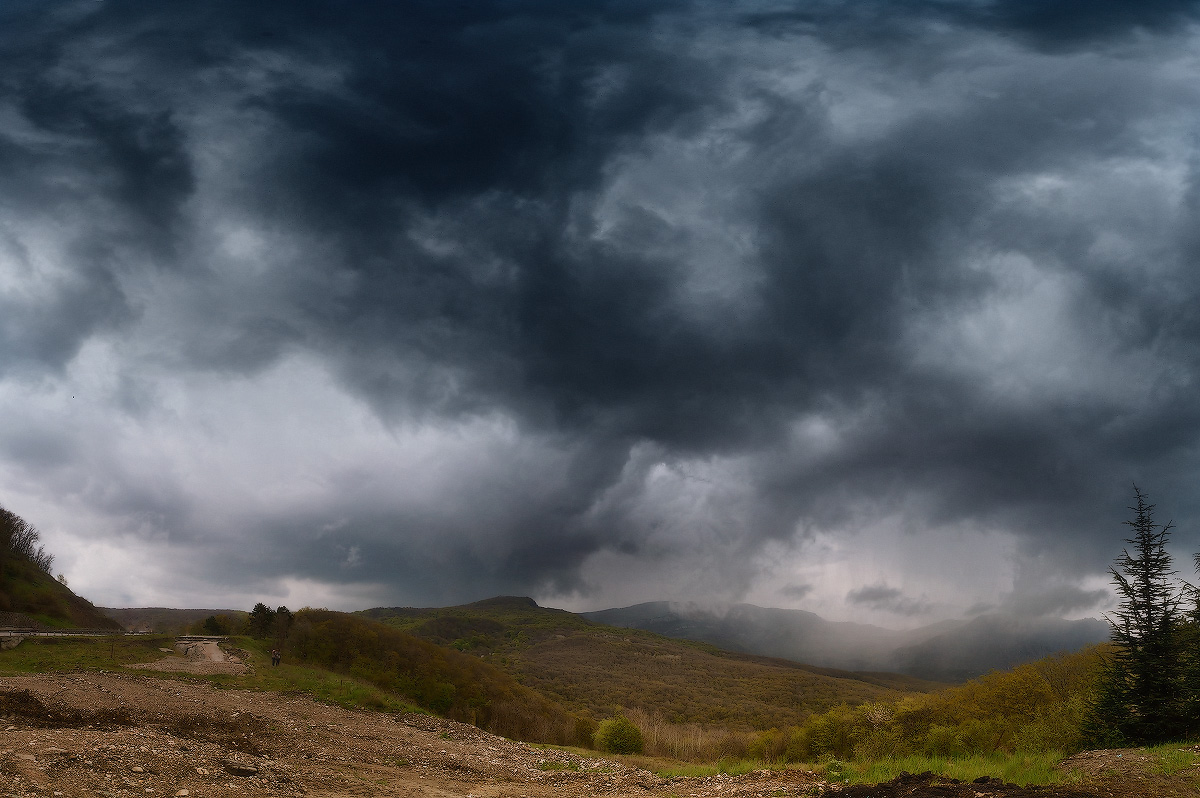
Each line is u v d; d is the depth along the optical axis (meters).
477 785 26.30
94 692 30.83
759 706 160.25
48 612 86.69
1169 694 34.28
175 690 37.19
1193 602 35.22
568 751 46.91
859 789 20.97
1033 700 56.88
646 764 43.25
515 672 190.12
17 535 102.56
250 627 84.12
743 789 24.58
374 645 83.62
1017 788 19.36
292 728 30.66
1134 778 19.55
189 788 17.14
